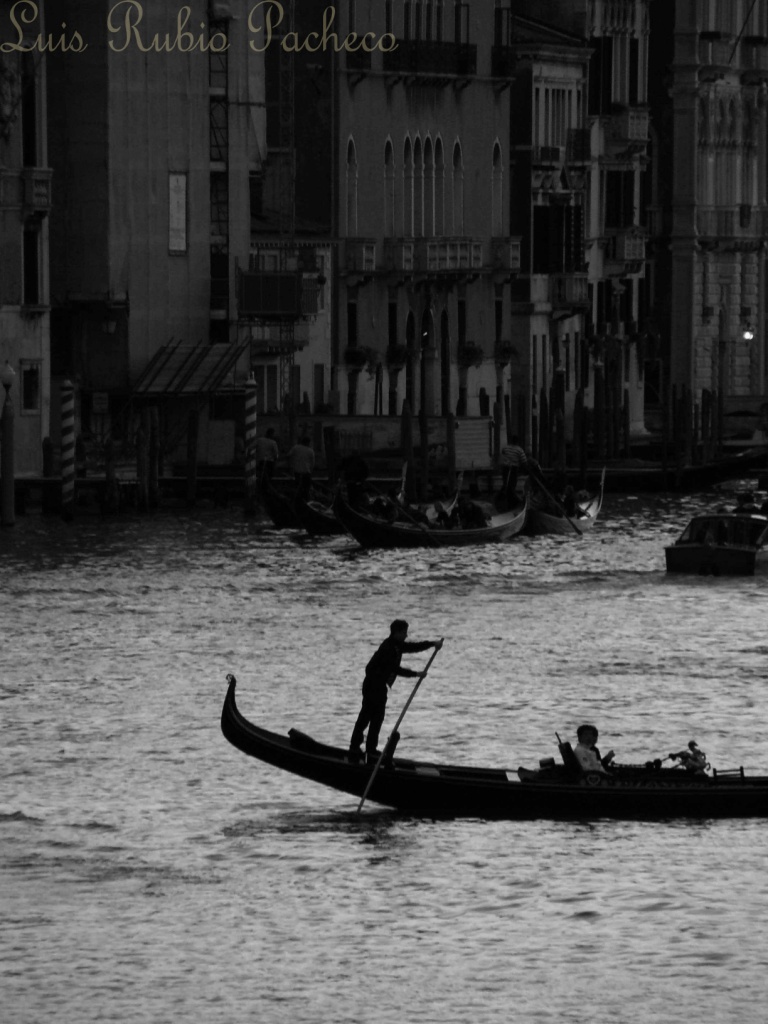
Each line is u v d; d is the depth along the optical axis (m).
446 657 120.19
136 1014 72.38
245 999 73.38
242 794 92.19
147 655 119.62
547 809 88.31
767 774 95.25
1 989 74.06
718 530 151.12
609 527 177.50
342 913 79.88
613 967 75.50
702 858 84.62
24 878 83.06
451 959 76.19
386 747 88.75
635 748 99.75
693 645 123.81
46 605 134.25
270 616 132.12
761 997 73.44
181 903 80.75
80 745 99.38
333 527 165.75
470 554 159.38
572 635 126.94
